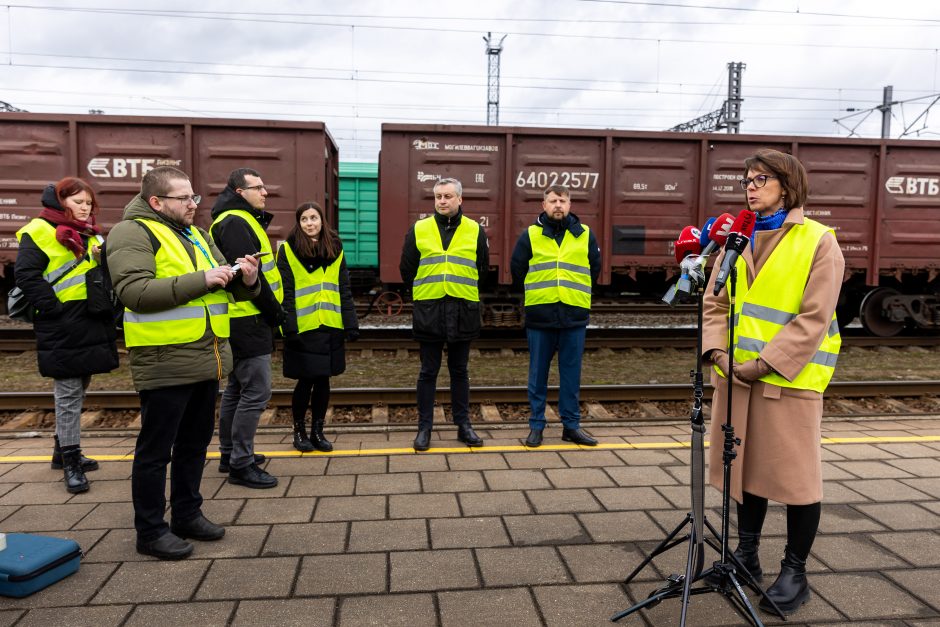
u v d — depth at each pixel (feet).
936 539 9.71
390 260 27.25
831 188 28.55
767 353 7.66
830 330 8.06
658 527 10.12
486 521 10.27
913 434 15.43
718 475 8.54
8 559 8.03
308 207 13.29
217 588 8.14
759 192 8.13
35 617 7.45
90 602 7.80
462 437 14.55
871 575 8.64
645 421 16.60
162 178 9.15
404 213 27.12
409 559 8.97
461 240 14.05
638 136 27.63
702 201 28.04
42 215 11.68
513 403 18.28
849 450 14.05
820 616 7.68
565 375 14.67
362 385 20.47
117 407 17.30
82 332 11.50
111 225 25.77
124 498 11.15
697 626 7.47
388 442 14.64
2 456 13.46
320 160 26.32
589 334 28.89
